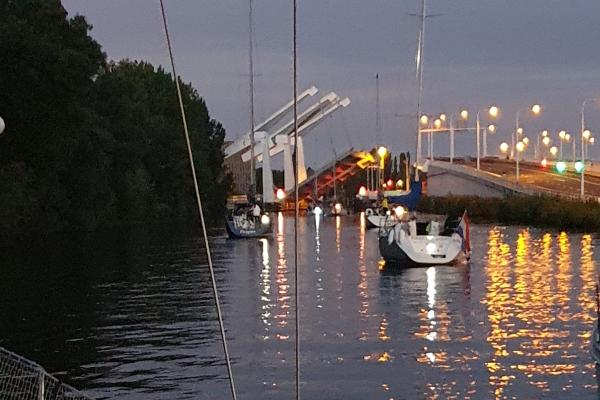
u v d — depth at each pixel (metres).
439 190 164.50
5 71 87.38
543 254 70.12
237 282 54.31
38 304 45.44
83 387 28.02
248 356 32.09
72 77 90.75
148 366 30.70
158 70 170.12
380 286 51.25
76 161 110.12
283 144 184.00
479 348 32.91
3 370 22.30
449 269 60.12
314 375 29.30
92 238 98.44
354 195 197.38
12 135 92.00
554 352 31.98
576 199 110.75
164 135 145.88
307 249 80.19
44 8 96.38
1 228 95.50
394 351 32.62
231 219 98.06
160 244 89.25
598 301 31.78
